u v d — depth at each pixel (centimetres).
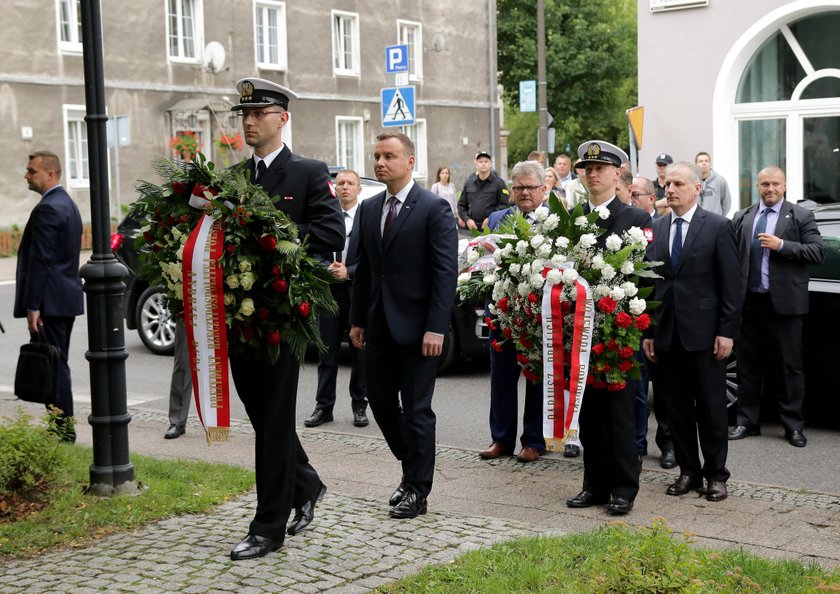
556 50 4481
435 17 3394
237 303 469
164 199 485
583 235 564
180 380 769
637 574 376
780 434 782
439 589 432
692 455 621
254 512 557
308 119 2995
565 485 640
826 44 1401
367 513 555
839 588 386
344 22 3125
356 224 827
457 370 1041
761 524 556
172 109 2641
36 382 693
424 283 560
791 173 1441
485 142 3628
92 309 589
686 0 1455
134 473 605
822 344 778
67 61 2469
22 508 560
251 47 2848
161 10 2634
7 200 2373
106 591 436
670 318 614
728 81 1450
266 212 464
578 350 556
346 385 989
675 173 621
